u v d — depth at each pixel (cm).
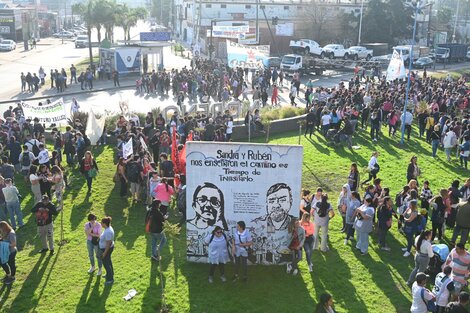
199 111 2586
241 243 1170
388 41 6988
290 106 3014
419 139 2559
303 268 1266
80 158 1898
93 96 3772
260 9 6862
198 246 1270
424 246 1134
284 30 6494
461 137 2239
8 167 1664
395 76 2486
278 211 1230
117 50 4525
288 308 1095
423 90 3344
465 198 1448
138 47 4656
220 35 5475
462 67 6259
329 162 2122
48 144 2302
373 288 1184
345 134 2330
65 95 3772
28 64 5553
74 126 2308
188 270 1248
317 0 6969
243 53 3180
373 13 6900
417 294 969
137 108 3288
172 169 1673
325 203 1322
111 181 1847
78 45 7706
